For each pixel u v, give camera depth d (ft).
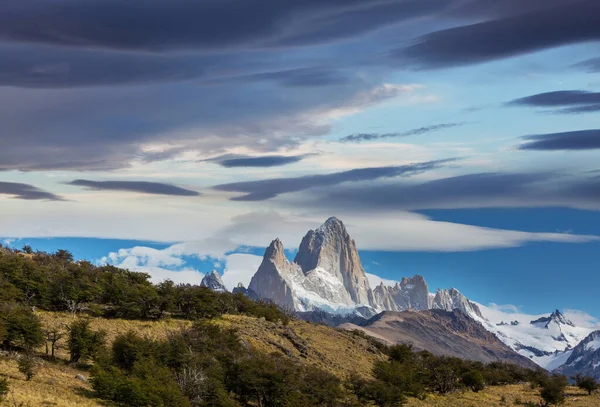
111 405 378.32
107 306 604.49
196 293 650.84
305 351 625.41
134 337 476.13
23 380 385.91
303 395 479.41
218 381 455.22
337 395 497.46
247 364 479.82
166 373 440.04
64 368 429.38
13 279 576.61
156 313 609.42
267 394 468.34
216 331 549.54
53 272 624.18
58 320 538.47
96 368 409.28
